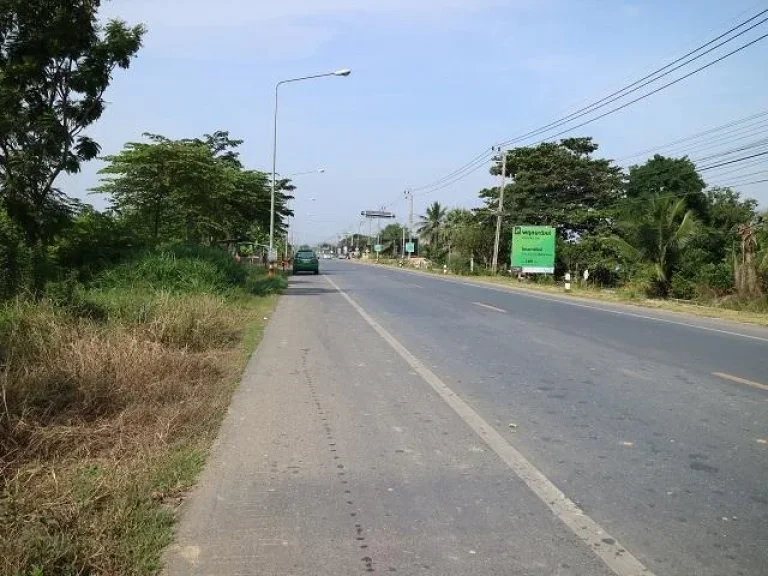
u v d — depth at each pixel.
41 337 7.45
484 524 4.08
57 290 9.84
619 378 8.53
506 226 49.84
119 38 14.71
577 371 8.99
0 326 7.77
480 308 18.31
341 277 38.91
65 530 3.70
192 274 16.69
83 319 8.84
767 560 3.65
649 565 3.58
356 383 8.10
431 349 10.79
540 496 4.54
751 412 6.82
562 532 3.98
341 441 5.74
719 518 4.20
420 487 4.69
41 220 13.92
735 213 42.91
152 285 15.38
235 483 4.72
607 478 4.89
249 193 34.91
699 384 8.20
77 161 14.86
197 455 5.25
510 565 3.56
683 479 4.88
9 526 3.64
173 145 23.81
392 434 5.96
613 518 4.19
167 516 4.09
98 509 4.07
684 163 44.97
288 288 27.23
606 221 43.84
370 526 4.03
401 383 8.12
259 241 54.72
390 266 73.69
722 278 25.48
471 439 5.83
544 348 11.01
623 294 26.36
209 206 26.75
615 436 5.95
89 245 17.44
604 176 48.16
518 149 50.88
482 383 8.16
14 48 14.08
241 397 7.30
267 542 3.80
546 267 37.41
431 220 83.50
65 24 13.90
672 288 27.92
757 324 16.69
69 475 4.57
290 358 9.80
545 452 5.49
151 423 5.97
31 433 5.14
